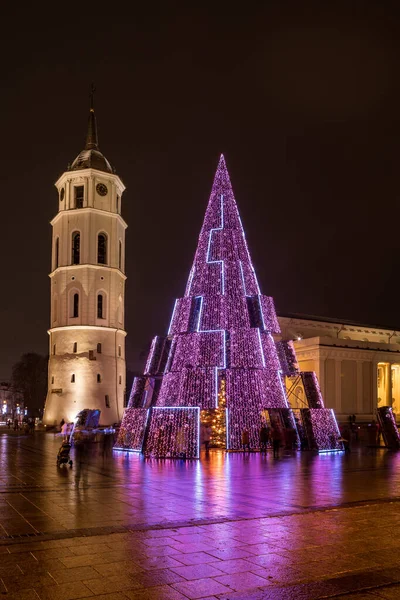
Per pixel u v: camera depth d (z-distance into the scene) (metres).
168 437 27.39
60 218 64.75
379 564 8.85
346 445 30.91
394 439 33.38
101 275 63.22
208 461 25.03
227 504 13.93
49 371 63.19
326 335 69.81
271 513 12.79
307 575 8.30
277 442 28.00
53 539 10.34
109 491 16.16
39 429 60.41
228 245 33.25
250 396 30.39
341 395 59.34
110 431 46.72
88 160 65.62
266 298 33.03
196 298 32.66
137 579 8.09
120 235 67.19
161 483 17.83
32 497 15.10
